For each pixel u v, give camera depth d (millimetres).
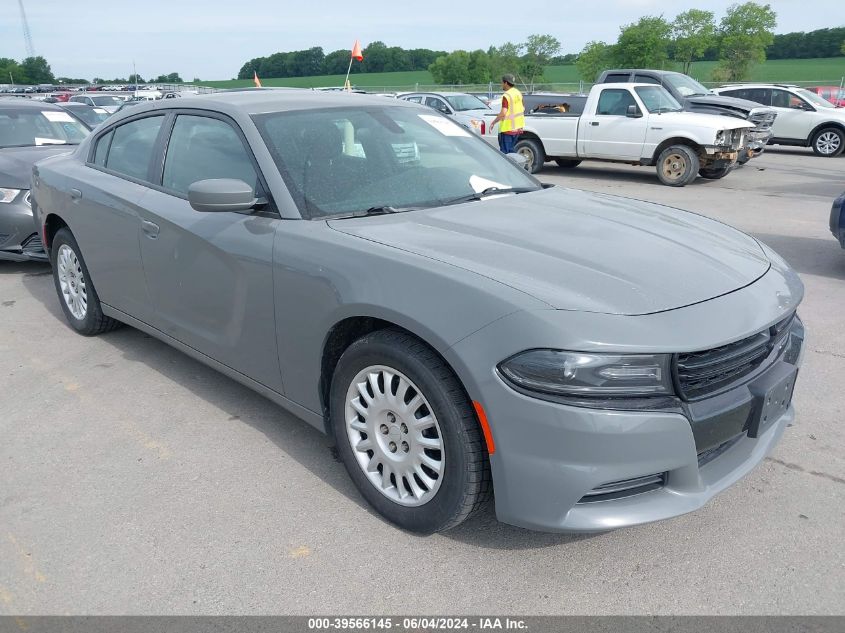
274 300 3039
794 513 2877
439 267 2520
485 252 2645
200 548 2682
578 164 16109
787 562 2582
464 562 2594
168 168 3818
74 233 4500
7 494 3059
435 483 2578
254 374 3338
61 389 4094
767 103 17594
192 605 2393
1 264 7176
